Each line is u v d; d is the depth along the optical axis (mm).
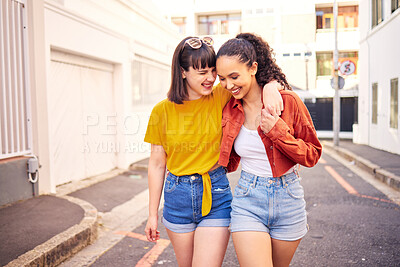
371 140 13750
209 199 2053
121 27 8617
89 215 4312
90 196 6086
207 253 1986
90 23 7031
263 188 1905
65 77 6746
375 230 4281
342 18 17047
